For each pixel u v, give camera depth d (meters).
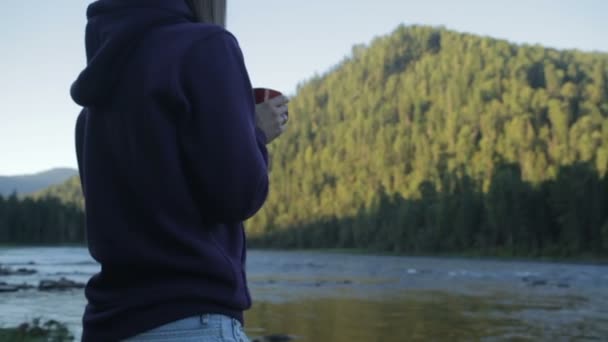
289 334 17.62
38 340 10.86
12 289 29.75
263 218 175.62
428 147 176.00
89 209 1.66
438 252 106.50
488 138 161.25
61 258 71.50
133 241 1.58
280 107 1.83
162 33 1.62
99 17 1.71
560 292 33.62
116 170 1.62
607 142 136.38
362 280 43.22
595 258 82.56
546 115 166.75
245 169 1.55
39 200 132.00
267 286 36.69
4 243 125.06
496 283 40.75
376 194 162.25
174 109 1.57
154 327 1.53
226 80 1.59
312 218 172.00
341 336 17.44
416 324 20.12
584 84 189.00
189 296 1.53
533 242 92.06
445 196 114.56
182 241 1.55
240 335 1.62
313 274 50.94
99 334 1.58
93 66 1.62
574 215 86.69
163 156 1.56
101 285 1.63
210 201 1.56
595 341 17.08
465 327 19.64
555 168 127.94
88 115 1.71
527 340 17.19
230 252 1.67
